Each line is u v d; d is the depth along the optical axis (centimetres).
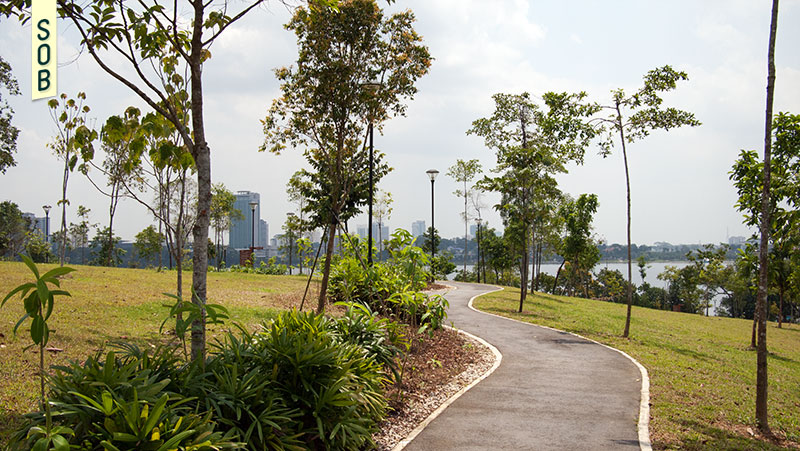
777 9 743
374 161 1609
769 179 759
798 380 1336
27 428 394
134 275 2091
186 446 380
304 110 1354
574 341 1466
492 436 666
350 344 721
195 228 545
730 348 1861
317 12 670
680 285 6128
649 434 690
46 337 423
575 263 4719
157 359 514
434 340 1247
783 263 1869
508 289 3656
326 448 538
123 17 536
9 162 2558
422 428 693
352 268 1634
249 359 570
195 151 553
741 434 733
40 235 4072
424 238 4706
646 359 1265
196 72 560
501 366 1116
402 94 1359
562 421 736
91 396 404
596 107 1675
